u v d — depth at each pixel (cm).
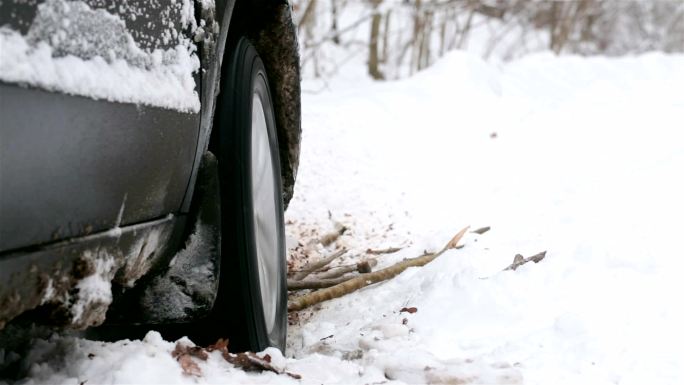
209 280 281
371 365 300
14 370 257
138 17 232
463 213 569
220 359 281
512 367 297
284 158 423
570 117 717
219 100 305
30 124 183
